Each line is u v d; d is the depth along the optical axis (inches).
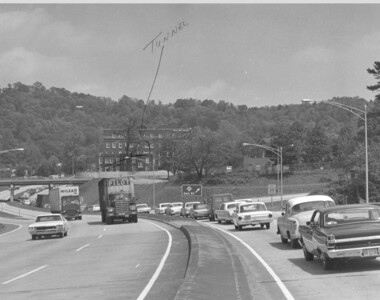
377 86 3572.8
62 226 1432.1
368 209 588.7
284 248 834.8
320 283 497.7
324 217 584.1
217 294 418.6
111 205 2004.2
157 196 4643.2
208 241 893.2
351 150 4190.5
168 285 521.7
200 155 4817.9
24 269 742.5
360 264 600.4
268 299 430.6
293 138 5088.6
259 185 4591.5
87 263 768.9
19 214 4153.5
